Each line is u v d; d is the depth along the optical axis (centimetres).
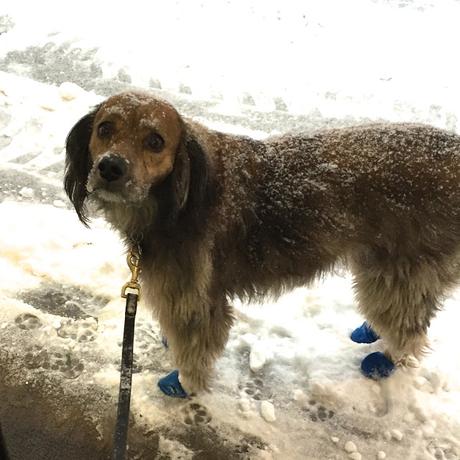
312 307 113
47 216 123
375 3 214
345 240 85
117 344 103
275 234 82
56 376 97
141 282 85
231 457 90
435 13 211
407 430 95
